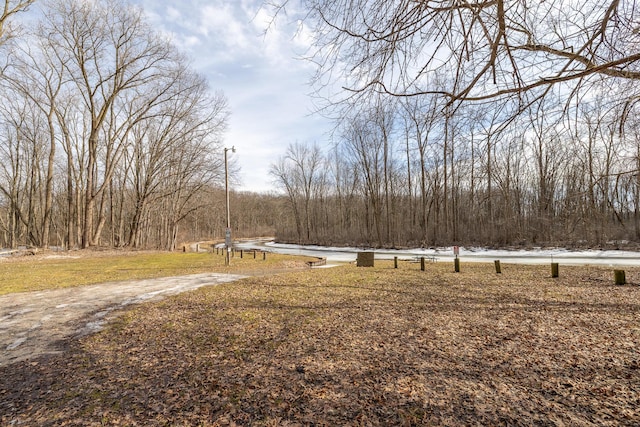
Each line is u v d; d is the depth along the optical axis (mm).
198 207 35531
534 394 3938
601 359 4855
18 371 5141
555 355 5078
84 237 29188
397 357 5199
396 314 7746
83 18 25625
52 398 4246
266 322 7418
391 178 40562
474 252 26781
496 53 2580
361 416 3590
